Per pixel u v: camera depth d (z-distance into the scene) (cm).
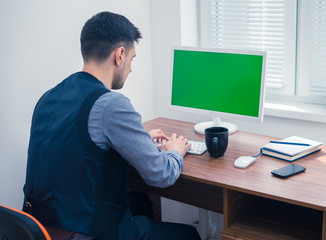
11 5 187
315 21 223
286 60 237
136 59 253
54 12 204
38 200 142
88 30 149
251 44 249
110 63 151
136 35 161
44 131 143
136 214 192
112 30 148
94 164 137
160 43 258
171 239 158
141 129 143
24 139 202
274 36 239
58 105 143
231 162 178
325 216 141
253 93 193
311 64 230
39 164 141
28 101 200
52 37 205
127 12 242
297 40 233
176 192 220
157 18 255
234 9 249
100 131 136
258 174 165
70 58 216
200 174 167
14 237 125
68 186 137
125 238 149
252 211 180
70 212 137
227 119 248
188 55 209
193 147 192
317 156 182
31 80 200
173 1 247
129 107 141
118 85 158
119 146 139
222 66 200
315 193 147
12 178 201
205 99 209
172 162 161
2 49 187
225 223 166
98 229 138
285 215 176
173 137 188
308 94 235
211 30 262
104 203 141
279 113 227
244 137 209
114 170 144
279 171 164
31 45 197
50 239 126
